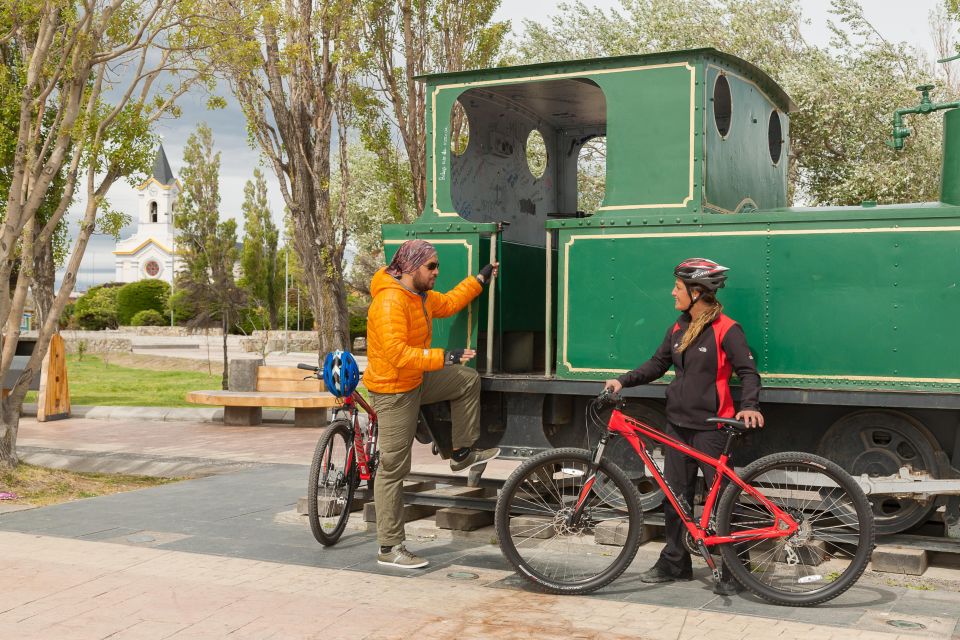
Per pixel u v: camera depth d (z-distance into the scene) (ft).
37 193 25.89
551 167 24.14
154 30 25.99
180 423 45.39
